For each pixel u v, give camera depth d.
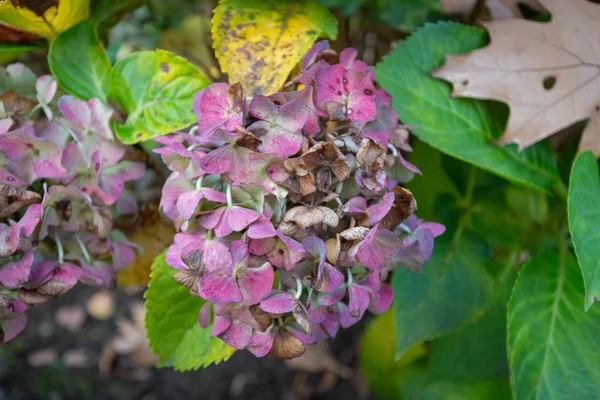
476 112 0.51
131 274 0.57
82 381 0.94
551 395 0.50
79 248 0.48
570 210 0.47
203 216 0.42
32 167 0.46
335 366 0.95
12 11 0.48
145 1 0.55
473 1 0.58
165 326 0.49
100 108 0.49
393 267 0.46
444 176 0.61
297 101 0.41
